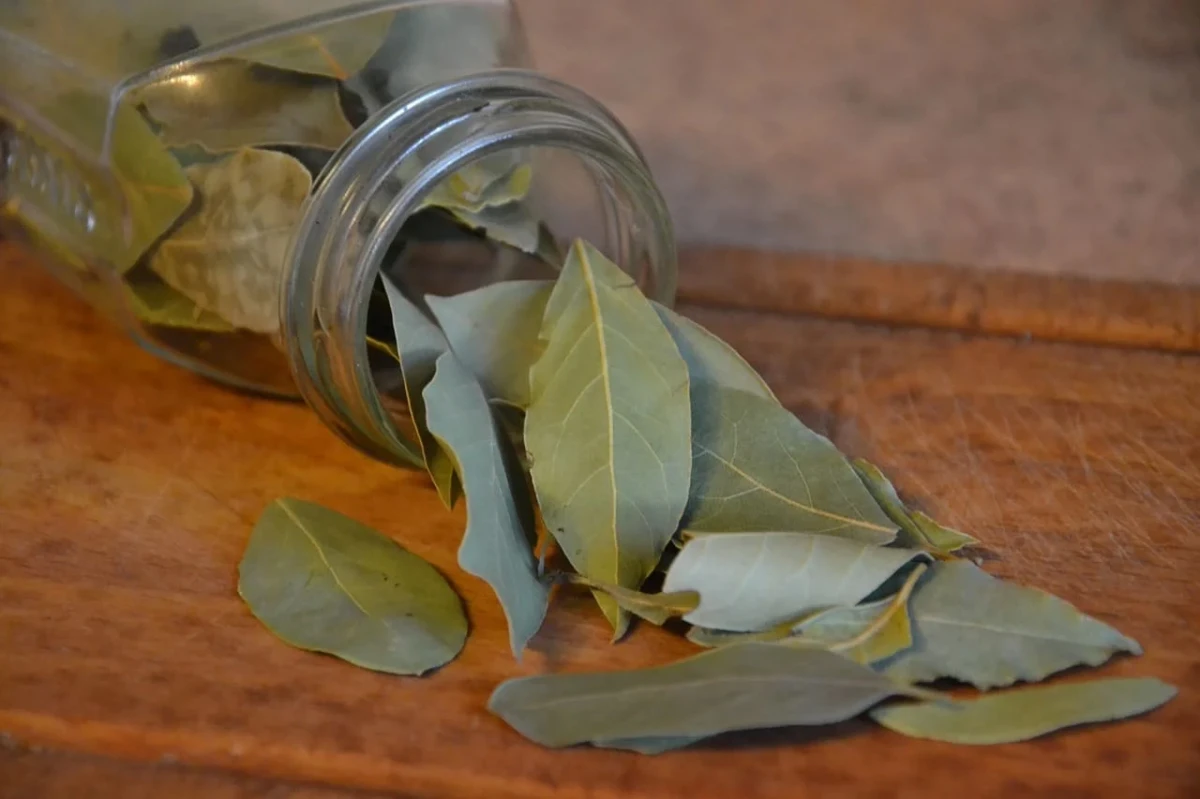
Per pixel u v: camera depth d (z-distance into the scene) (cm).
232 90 46
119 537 46
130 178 46
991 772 42
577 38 61
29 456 48
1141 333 50
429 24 48
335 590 44
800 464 45
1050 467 48
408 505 47
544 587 44
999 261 52
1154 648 44
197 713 43
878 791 42
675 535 45
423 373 45
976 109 58
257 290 46
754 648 42
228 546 46
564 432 44
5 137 48
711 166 56
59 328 50
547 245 49
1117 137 57
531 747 43
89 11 46
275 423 49
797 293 52
